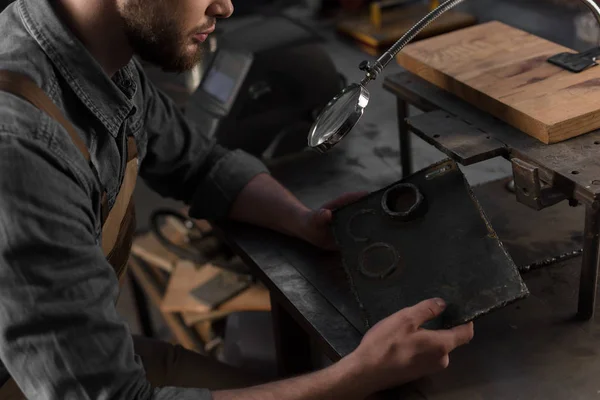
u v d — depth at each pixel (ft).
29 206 3.24
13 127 3.31
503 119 4.23
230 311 6.03
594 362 3.70
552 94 4.18
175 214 6.93
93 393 3.38
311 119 6.21
